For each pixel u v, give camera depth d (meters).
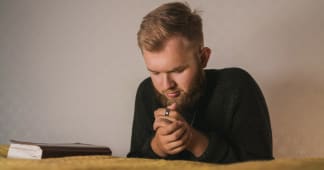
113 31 1.63
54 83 1.67
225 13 1.51
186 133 0.83
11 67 1.73
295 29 1.43
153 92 1.13
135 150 1.10
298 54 1.42
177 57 0.86
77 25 1.68
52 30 1.71
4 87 1.72
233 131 0.98
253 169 0.58
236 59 1.48
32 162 0.70
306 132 1.39
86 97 1.63
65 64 1.67
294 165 0.59
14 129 1.69
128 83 1.59
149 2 1.61
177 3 0.94
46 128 1.65
